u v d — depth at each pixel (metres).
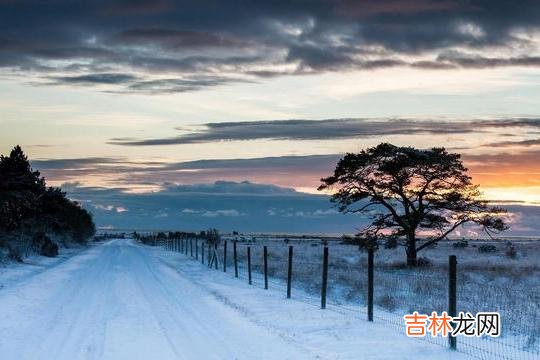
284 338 14.02
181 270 39.84
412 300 20.19
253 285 28.08
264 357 11.98
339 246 90.62
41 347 12.95
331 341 13.63
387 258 54.44
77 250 80.12
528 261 45.19
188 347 13.02
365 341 13.58
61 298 22.20
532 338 13.53
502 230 41.75
